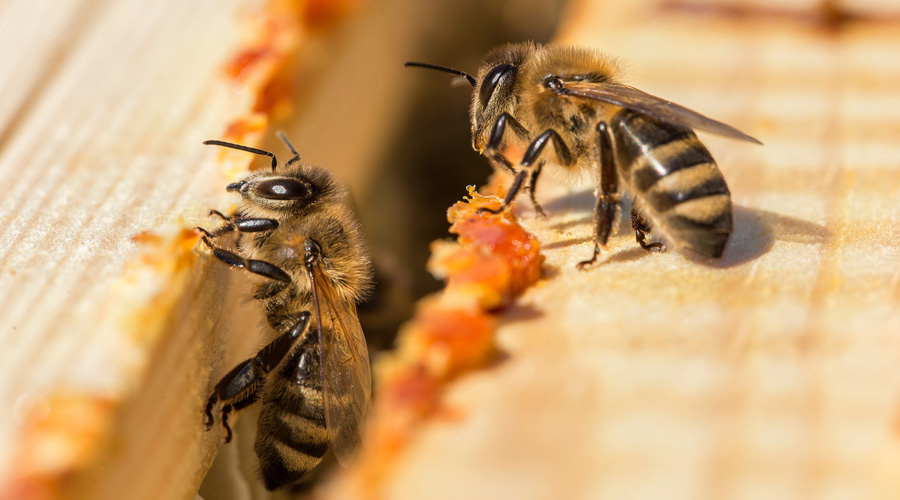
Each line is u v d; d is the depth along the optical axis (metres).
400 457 0.11
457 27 0.14
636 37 0.13
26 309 0.11
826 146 0.12
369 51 0.13
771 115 0.13
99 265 0.11
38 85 0.13
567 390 0.11
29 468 0.11
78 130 0.12
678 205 0.12
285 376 0.12
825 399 0.11
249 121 0.12
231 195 0.12
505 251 0.11
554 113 0.12
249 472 0.12
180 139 0.12
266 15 0.13
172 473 0.11
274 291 0.12
